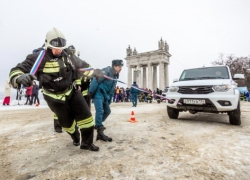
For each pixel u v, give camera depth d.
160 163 2.22
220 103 4.30
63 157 2.46
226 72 5.41
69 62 2.26
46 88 2.18
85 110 2.48
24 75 1.52
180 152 2.61
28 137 3.59
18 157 2.51
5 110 9.09
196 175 1.91
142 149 2.75
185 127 4.38
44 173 2.00
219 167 2.10
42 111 8.59
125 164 2.20
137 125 4.65
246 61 33.78
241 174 1.93
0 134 3.90
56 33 2.05
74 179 1.85
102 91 3.47
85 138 2.64
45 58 2.05
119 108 10.45
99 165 2.18
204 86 4.57
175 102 5.00
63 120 2.50
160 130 4.05
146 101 20.59
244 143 3.02
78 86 3.88
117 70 3.55
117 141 3.19
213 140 3.22
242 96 22.77
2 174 2.01
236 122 4.49
